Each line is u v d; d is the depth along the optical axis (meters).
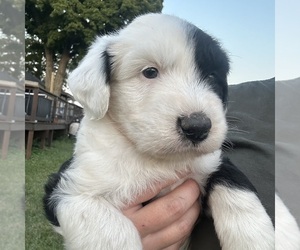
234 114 0.23
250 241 0.17
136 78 0.17
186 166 0.18
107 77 0.18
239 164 0.20
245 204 0.17
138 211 0.18
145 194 0.18
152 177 0.18
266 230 0.17
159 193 0.19
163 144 0.15
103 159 0.17
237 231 0.17
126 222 0.17
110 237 0.16
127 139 0.17
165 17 0.18
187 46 0.17
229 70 0.19
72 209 0.17
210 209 0.19
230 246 0.17
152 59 0.17
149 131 0.16
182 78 0.17
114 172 0.17
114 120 0.18
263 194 0.19
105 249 0.16
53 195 0.18
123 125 0.17
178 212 0.18
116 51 0.18
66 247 0.17
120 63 0.18
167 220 0.18
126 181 0.17
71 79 0.18
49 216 0.18
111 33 0.20
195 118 0.15
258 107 0.22
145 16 0.19
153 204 0.18
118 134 0.18
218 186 0.18
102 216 0.16
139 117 0.16
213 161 0.19
